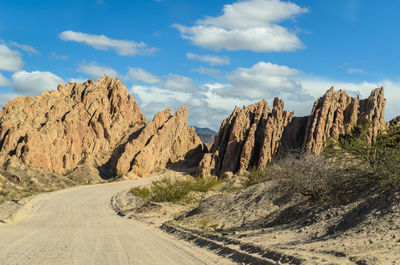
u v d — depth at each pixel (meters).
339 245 10.33
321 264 8.77
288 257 9.86
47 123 86.75
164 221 24.69
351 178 15.35
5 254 12.01
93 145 96.00
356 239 10.62
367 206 12.65
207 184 37.84
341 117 67.62
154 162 95.44
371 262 8.31
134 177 86.69
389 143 15.06
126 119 106.94
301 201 17.02
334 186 15.94
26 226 22.78
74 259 11.17
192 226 19.41
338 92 71.19
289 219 15.84
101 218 28.95
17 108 88.00
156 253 12.48
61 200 46.12
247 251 11.61
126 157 91.81
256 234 14.41
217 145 89.19
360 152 15.66
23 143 79.94
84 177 84.50
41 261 10.82
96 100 99.88
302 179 16.00
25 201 39.84
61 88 101.19
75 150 91.25
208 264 10.67
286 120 77.75
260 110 83.81
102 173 90.62
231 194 24.39
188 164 102.56
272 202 19.12
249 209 19.92
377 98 67.06
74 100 100.38
